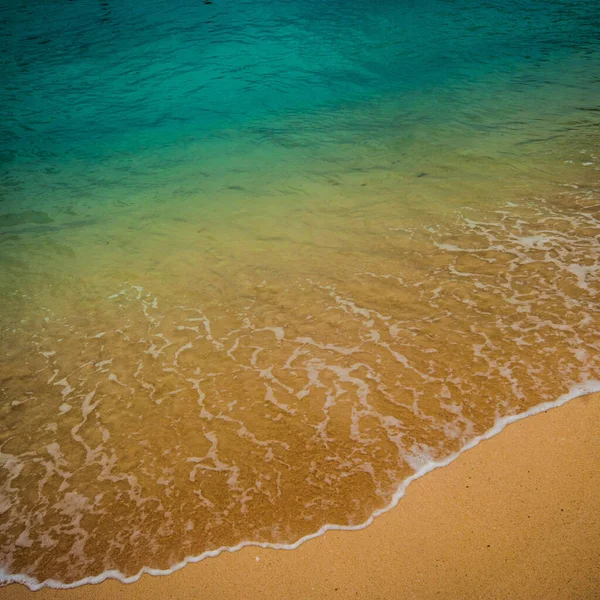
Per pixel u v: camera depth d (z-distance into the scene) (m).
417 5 13.86
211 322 4.18
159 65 10.61
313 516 2.79
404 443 3.13
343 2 14.32
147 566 2.64
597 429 3.14
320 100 8.77
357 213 5.55
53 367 3.83
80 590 2.57
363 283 4.49
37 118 8.55
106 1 15.30
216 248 5.12
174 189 6.29
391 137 7.27
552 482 2.88
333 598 2.47
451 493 2.86
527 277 4.40
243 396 3.51
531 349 3.69
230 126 8.00
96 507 2.91
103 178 6.65
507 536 2.65
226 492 2.94
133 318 4.27
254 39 11.82
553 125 7.30
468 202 5.60
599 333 3.78
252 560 2.63
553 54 10.17
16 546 2.76
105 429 3.34
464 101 8.31
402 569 2.55
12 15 14.18
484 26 12.01
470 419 3.24
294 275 4.66
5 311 4.40
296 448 3.14
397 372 3.60
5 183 6.61
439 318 4.04
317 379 3.59
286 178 6.38
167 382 3.65
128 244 5.27
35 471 3.11
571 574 2.48
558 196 5.59
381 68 9.97
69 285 4.70
